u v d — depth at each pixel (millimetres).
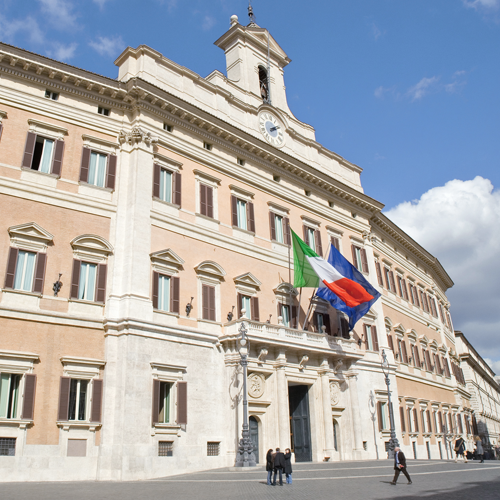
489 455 56875
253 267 31562
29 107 25516
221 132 31969
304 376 30312
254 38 39438
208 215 30203
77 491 16844
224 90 33750
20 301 22344
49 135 25734
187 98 31281
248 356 27438
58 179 25266
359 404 35250
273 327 29000
